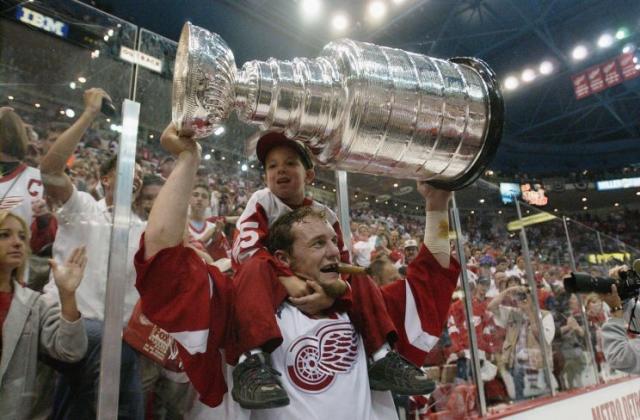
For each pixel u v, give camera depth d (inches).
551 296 144.4
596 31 515.8
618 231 765.3
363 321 44.3
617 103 671.8
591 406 135.1
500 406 107.0
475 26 489.1
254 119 37.1
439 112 38.5
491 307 115.6
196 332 34.6
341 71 37.2
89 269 57.0
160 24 327.3
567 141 792.3
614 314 102.7
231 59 34.8
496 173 746.8
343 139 37.2
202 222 69.0
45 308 53.5
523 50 552.1
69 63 59.9
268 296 39.6
